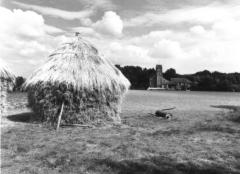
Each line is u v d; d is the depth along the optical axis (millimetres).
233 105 36969
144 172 7172
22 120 16422
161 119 18906
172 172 7227
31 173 6965
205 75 163000
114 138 11531
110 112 16031
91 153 8922
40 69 16109
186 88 153500
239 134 12719
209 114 23156
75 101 15078
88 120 15328
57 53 16594
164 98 53156
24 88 16406
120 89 16500
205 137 11961
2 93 16922
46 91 15219
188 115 22172
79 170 7219
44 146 9758
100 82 15398
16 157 8297
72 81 14812
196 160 8359
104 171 7191
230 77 153125
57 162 7824
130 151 9211
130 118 19125
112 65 17547
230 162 8266
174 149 9664
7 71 16516
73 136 11867
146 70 174125
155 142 10758
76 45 16875
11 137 11180
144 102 38469
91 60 16281
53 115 15109
